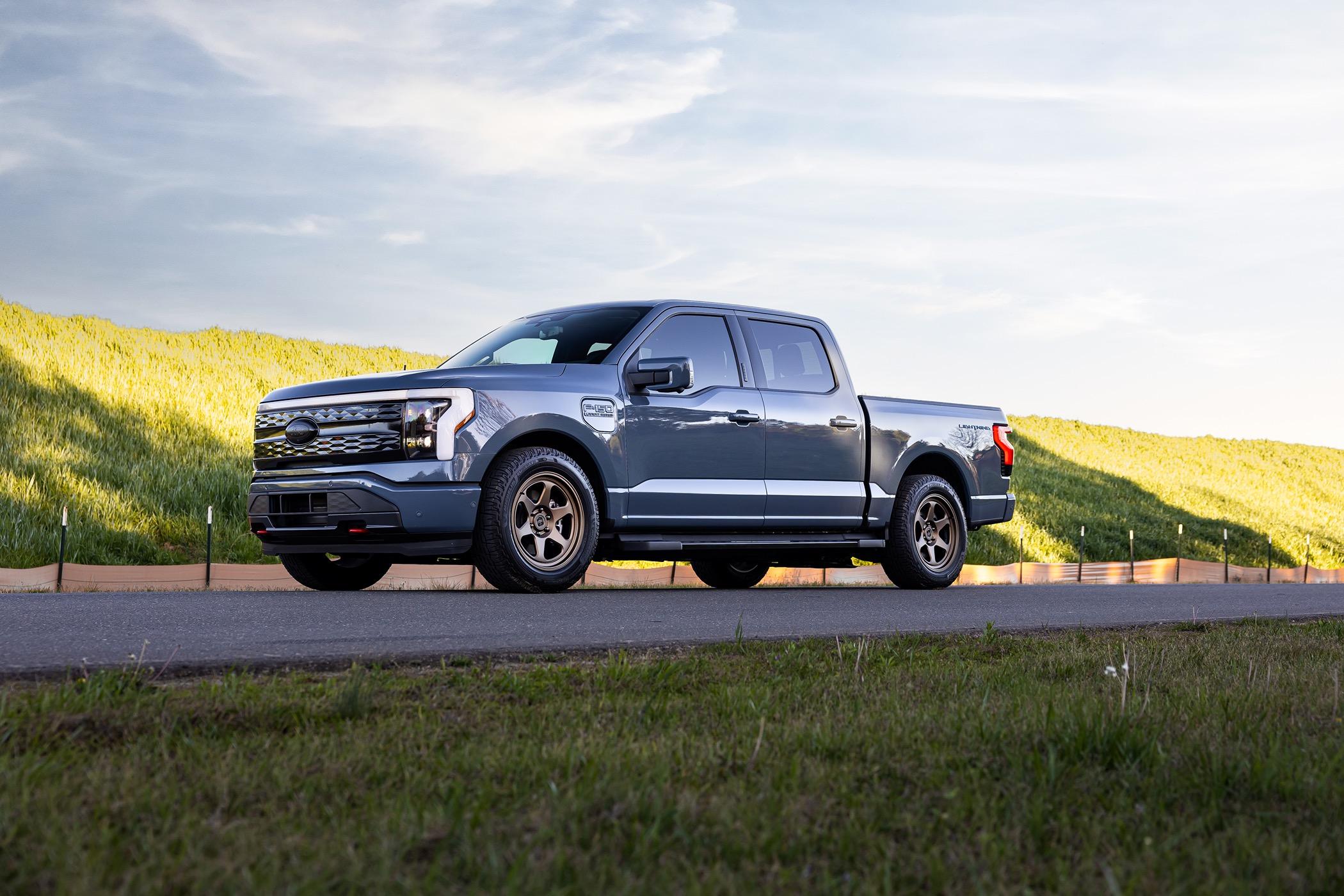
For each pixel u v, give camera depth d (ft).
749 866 5.67
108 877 5.13
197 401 72.38
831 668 12.34
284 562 22.95
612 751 7.68
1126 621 20.03
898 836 6.33
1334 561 99.40
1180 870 5.74
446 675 10.91
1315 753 8.21
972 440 28.84
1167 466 132.46
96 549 47.01
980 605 22.97
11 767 6.71
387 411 19.92
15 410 62.13
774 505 24.11
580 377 21.63
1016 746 8.33
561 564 20.83
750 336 24.79
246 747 7.67
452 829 5.95
